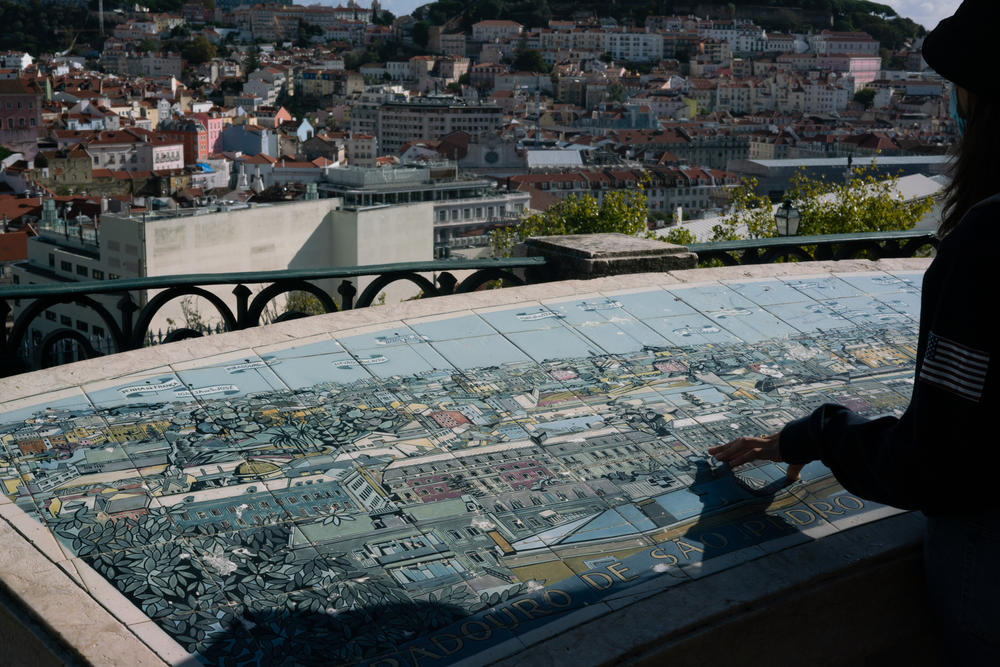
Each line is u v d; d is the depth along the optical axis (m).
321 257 60.47
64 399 3.70
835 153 178.25
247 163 152.62
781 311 5.13
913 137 182.12
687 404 3.96
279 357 4.18
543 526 3.04
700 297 5.24
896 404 4.09
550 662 2.41
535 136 175.00
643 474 3.38
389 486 3.22
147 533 2.85
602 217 47.44
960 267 2.21
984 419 2.20
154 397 3.75
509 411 3.83
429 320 4.66
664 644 2.52
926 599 3.05
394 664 2.39
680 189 139.62
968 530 2.38
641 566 2.84
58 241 61.66
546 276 5.72
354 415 3.71
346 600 2.62
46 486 3.08
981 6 2.25
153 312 4.46
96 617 2.47
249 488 3.14
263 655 2.39
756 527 3.07
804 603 2.77
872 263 6.09
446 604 2.63
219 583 2.65
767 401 4.03
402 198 100.00
